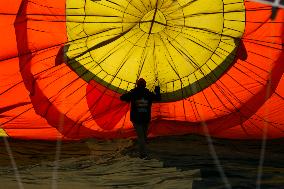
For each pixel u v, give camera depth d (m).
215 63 22.75
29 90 21.20
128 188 13.05
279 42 21.44
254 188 12.66
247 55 22.11
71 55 21.41
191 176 14.07
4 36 20.27
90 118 22.12
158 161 16.36
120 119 22.31
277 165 15.98
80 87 22.03
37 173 15.08
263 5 20.47
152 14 21.27
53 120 21.77
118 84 22.78
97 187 13.19
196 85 22.89
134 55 22.67
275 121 21.88
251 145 20.27
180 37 22.41
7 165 16.61
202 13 21.44
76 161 17.12
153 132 22.31
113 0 20.59
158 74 23.05
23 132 21.53
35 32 20.55
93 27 21.31
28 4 20.00
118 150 19.05
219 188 12.62
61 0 20.12
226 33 21.91
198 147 19.25
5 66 20.67
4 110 21.17
